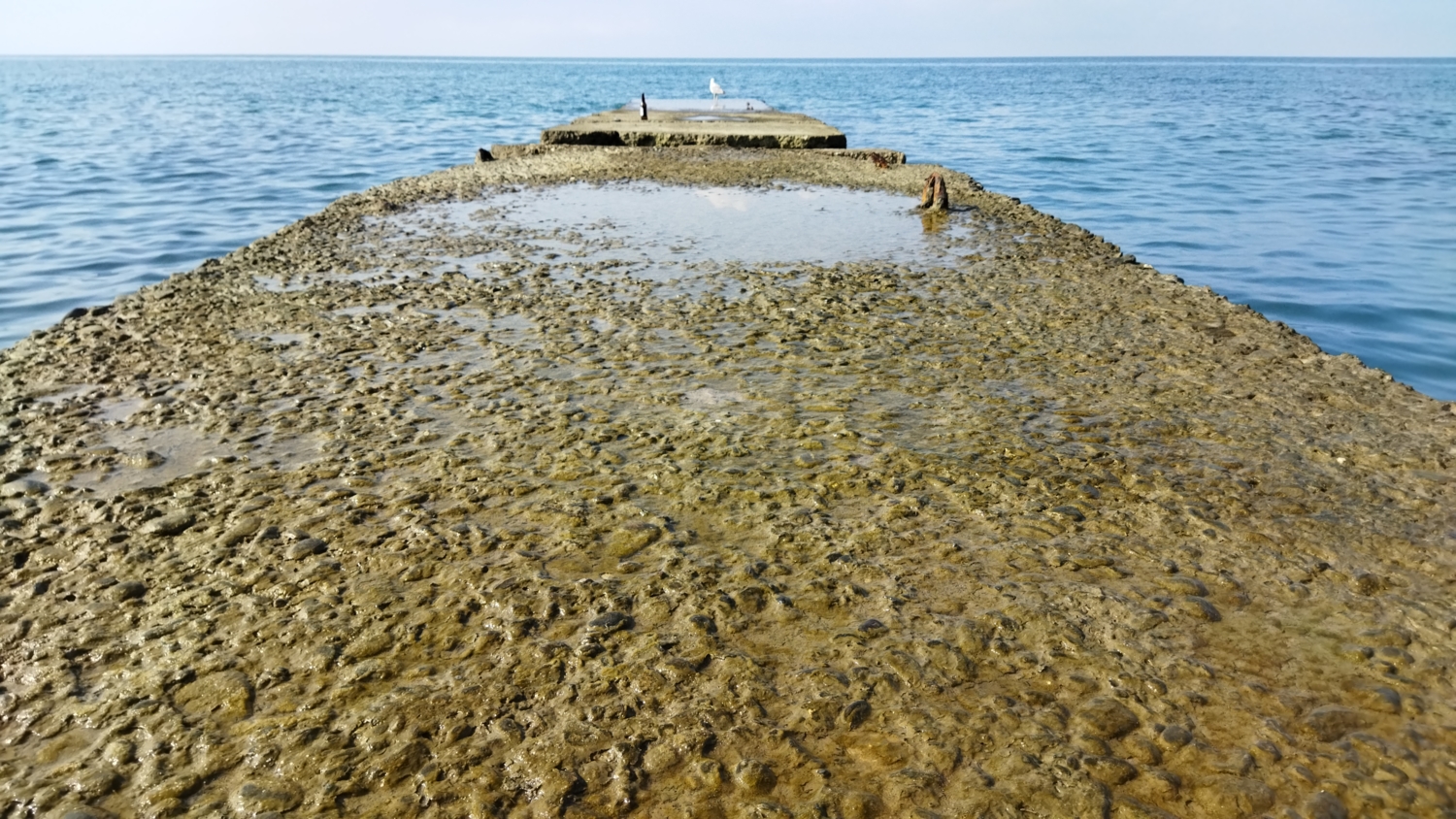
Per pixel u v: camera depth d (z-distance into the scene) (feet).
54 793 7.90
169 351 18.79
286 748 8.37
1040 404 16.16
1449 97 218.79
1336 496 12.83
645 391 16.58
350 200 37.58
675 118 73.10
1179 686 9.10
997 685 9.14
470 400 16.19
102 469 13.64
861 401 16.21
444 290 23.56
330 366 17.93
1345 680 9.18
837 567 11.05
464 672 9.31
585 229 31.91
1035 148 94.17
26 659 9.55
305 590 10.65
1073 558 11.27
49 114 133.49
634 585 10.68
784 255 27.81
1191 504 12.60
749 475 13.32
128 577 10.94
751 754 8.30
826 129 61.57
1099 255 27.73
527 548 11.43
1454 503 12.61
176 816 7.68
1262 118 141.90
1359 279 39.96
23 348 18.92
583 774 8.07
